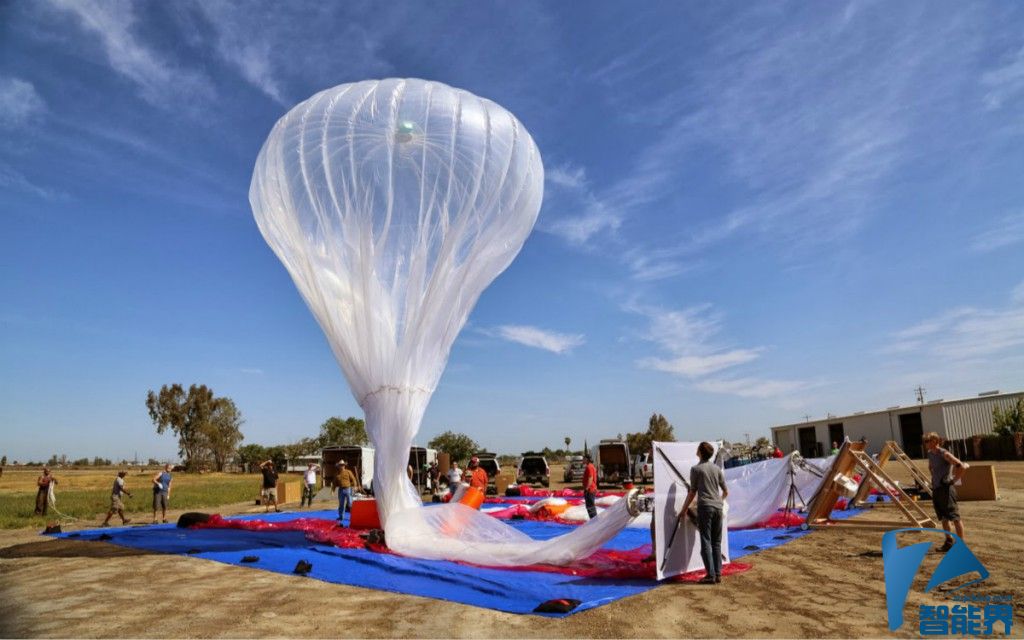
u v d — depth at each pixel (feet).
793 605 23.35
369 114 34.94
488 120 36.01
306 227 35.37
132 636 20.08
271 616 22.40
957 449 160.45
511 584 26.68
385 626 21.09
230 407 309.01
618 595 24.75
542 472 104.06
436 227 35.32
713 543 27.27
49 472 68.95
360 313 35.78
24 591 26.81
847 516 49.42
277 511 72.90
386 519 36.91
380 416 36.65
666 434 239.30
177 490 127.54
